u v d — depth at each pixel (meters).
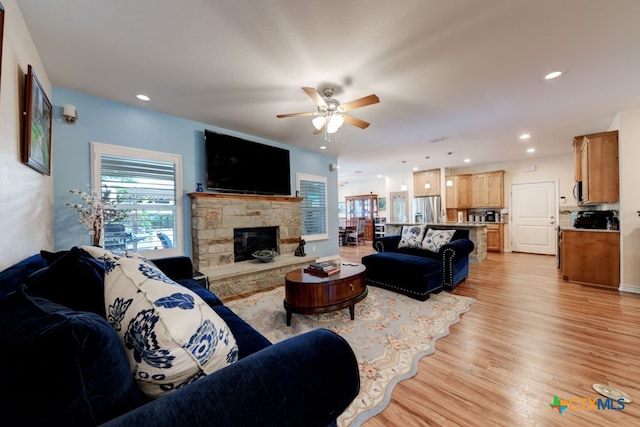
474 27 1.83
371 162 6.77
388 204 8.91
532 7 1.66
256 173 4.32
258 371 0.69
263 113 3.39
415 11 1.68
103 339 0.55
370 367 1.84
